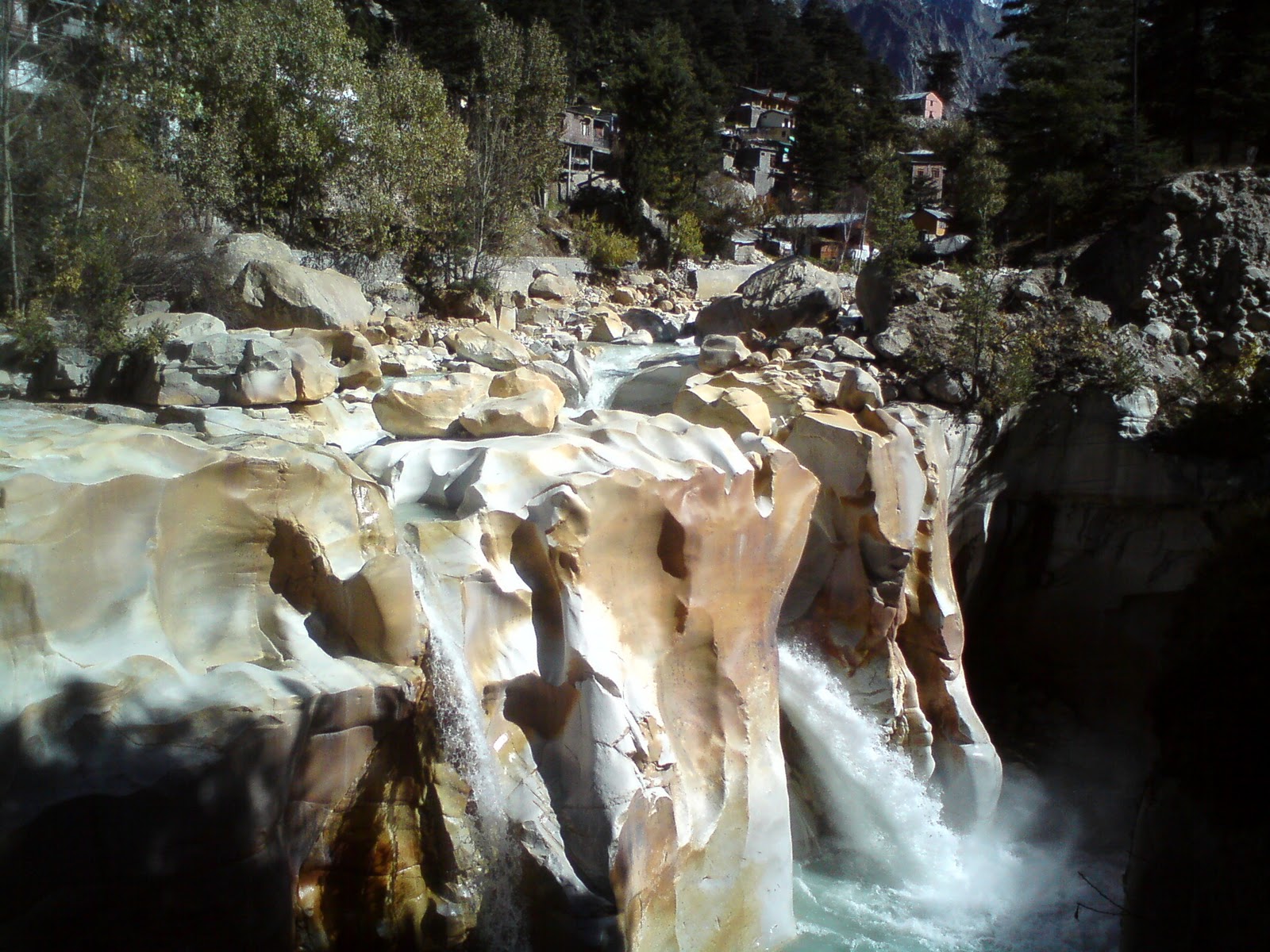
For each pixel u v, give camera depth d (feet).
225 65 99.45
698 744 41.34
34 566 27.50
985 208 93.30
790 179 196.95
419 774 33.42
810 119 191.62
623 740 36.06
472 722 34.63
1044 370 70.74
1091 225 94.02
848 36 299.99
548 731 37.14
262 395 51.44
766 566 42.98
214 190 93.66
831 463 52.75
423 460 41.60
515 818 35.24
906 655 55.42
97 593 28.78
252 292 76.64
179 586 31.09
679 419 44.68
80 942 25.70
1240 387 69.67
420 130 107.65
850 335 83.76
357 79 105.60
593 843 35.32
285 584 33.27
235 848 27.30
